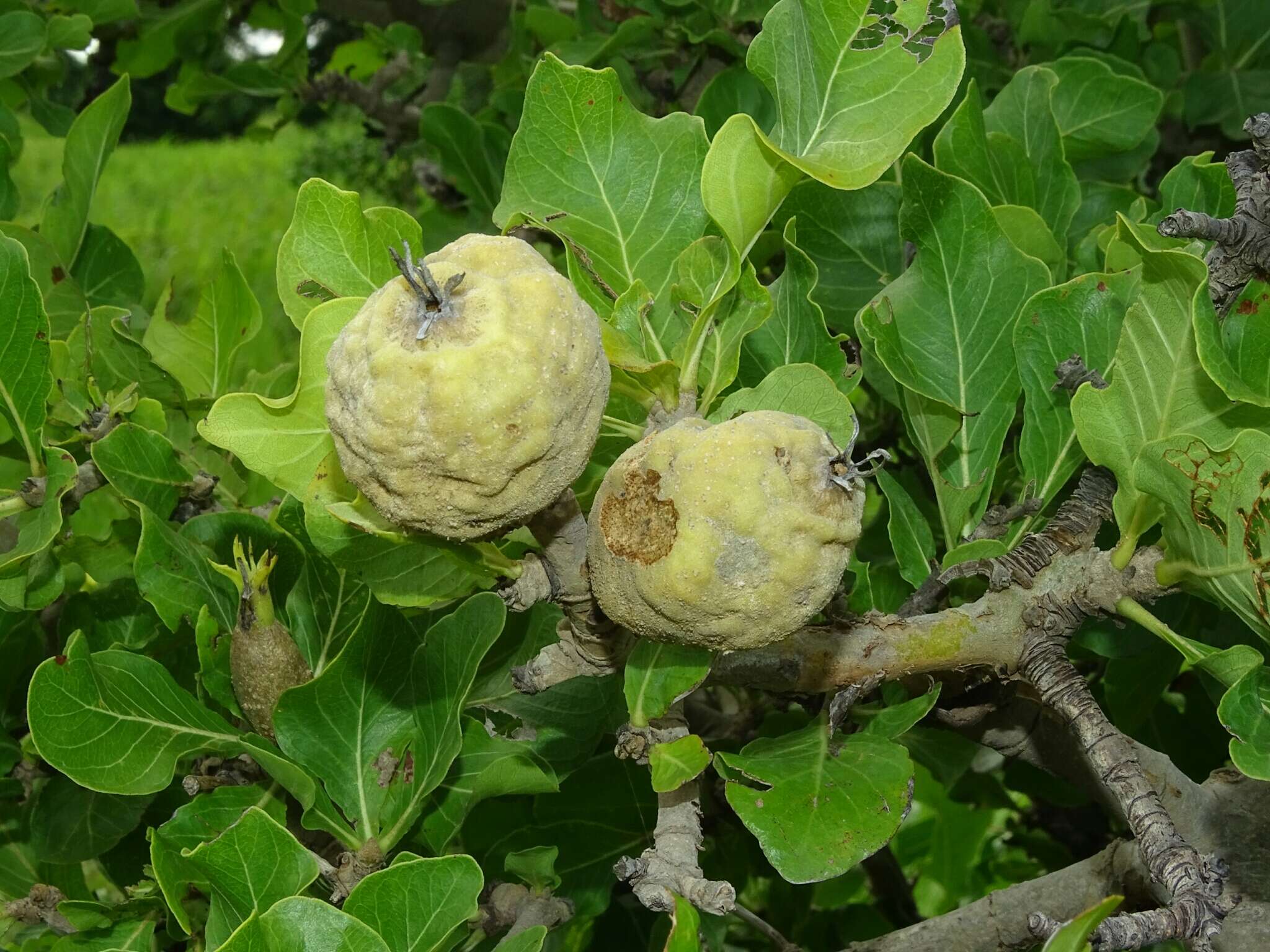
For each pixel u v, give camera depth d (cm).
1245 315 56
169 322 83
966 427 65
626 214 58
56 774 75
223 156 400
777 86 54
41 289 83
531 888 64
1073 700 54
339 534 54
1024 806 131
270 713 61
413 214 189
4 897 74
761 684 56
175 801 73
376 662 61
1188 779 62
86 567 72
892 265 73
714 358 55
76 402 72
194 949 62
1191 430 55
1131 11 109
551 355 45
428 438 45
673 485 47
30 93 117
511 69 134
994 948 66
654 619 48
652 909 50
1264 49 114
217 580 66
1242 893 60
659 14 108
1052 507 68
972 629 56
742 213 53
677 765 50
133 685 60
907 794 53
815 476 46
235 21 152
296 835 64
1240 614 54
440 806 62
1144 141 99
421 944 54
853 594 65
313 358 51
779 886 99
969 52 103
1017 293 64
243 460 51
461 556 50
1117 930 48
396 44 148
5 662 73
